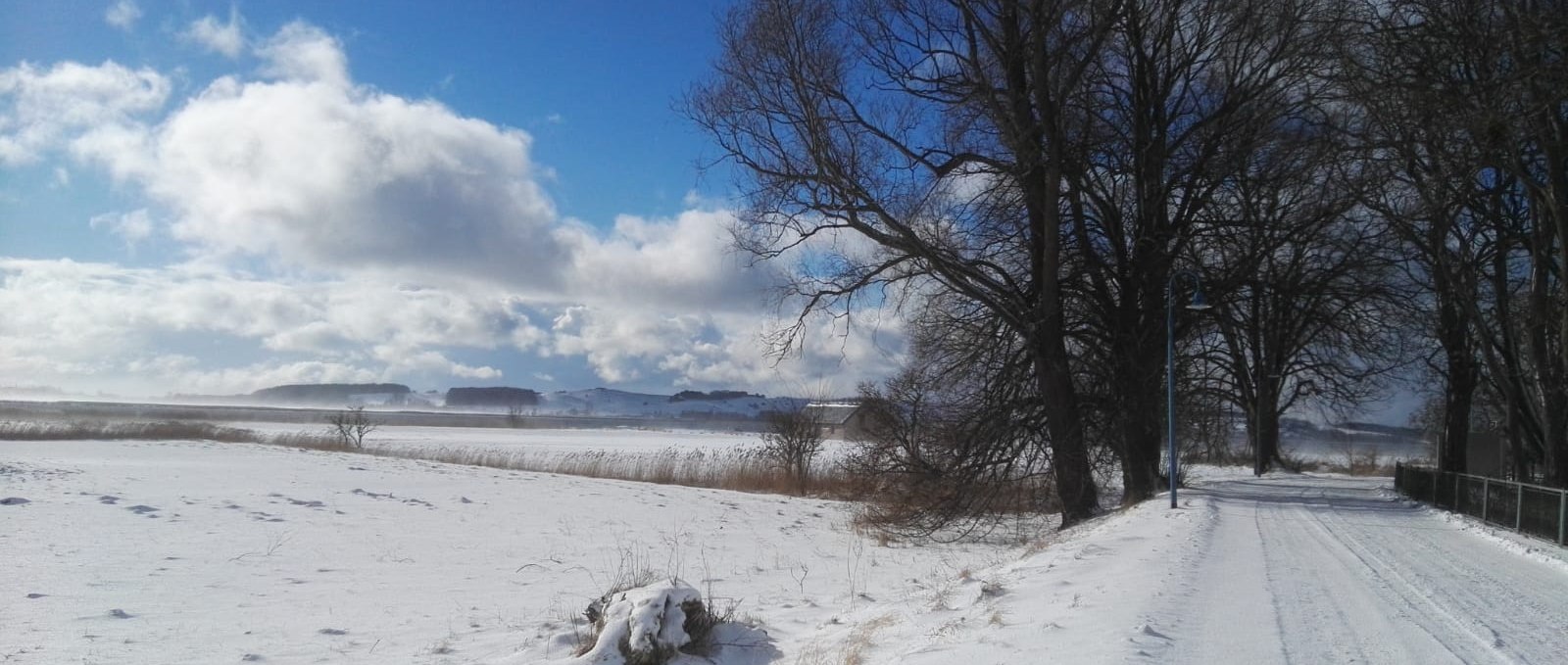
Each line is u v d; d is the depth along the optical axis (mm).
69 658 9719
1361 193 23656
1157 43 26562
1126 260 27734
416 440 79500
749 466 43000
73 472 32906
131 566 15242
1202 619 8914
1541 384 22656
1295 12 24078
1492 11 19328
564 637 10461
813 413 40656
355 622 11969
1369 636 8414
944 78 25672
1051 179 24922
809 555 20469
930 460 26172
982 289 26828
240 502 25281
